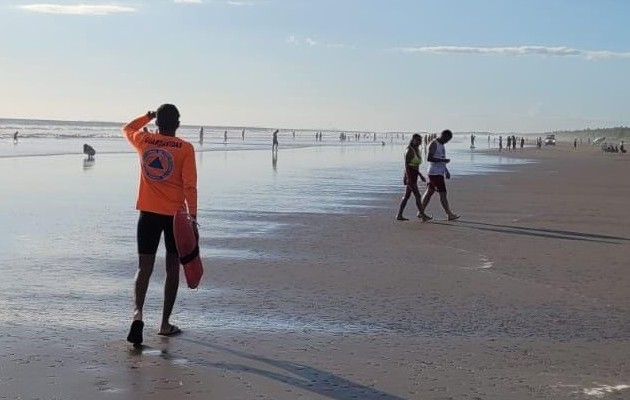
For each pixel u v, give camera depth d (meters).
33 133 103.69
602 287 8.69
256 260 10.17
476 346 6.20
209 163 39.88
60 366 5.39
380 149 83.62
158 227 6.24
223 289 8.25
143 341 6.12
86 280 8.63
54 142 68.81
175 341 6.15
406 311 7.37
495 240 12.52
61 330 6.40
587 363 5.78
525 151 92.00
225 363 5.57
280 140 124.69
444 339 6.39
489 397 4.95
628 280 9.12
